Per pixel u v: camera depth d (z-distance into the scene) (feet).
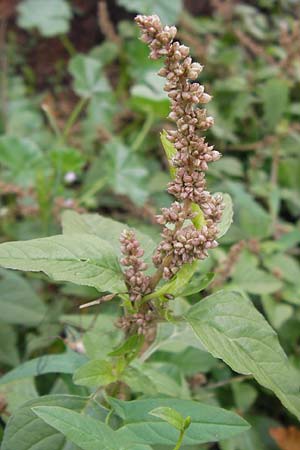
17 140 1.90
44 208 1.73
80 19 2.94
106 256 0.89
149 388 0.99
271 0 3.00
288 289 1.66
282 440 1.45
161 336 1.15
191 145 0.83
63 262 0.86
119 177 1.96
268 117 2.29
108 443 0.83
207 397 1.42
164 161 2.25
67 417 0.83
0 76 2.57
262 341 0.89
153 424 0.90
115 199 2.06
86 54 2.96
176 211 0.86
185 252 0.86
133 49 2.47
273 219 1.87
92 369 0.98
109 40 2.62
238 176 2.19
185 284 0.90
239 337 0.89
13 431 0.93
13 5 2.81
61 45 2.92
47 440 0.93
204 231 0.85
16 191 1.81
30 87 2.76
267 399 1.63
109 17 2.96
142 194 1.95
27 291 1.50
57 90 2.80
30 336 1.49
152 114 2.07
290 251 1.90
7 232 1.79
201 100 0.83
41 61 2.89
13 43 2.79
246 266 1.60
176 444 0.86
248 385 1.50
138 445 0.84
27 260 0.85
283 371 0.88
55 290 1.71
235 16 2.85
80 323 1.30
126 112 2.31
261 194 2.02
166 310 0.92
